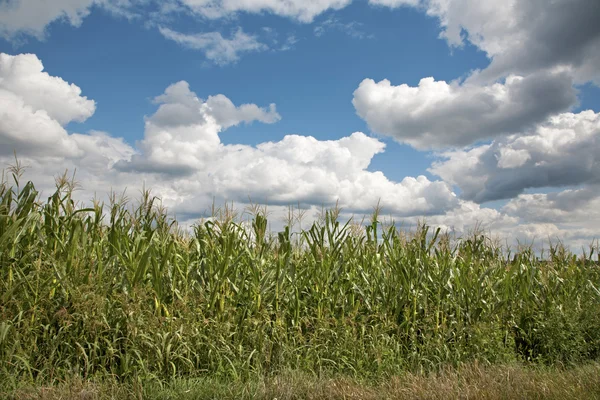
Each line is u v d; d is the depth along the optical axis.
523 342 10.56
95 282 7.57
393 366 8.30
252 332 8.15
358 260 10.34
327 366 8.16
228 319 8.18
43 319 7.24
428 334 9.15
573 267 12.30
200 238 9.21
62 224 8.00
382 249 10.41
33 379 6.53
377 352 8.33
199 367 7.64
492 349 9.01
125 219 8.80
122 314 7.41
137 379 6.57
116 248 8.22
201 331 7.85
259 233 9.45
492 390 6.46
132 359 7.12
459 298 10.07
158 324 7.49
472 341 9.19
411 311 9.84
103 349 7.26
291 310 9.09
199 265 8.68
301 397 6.53
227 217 9.12
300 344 8.51
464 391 6.45
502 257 12.17
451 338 9.41
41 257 7.65
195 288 8.39
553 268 12.21
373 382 7.77
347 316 9.22
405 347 9.15
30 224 7.69
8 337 6.64
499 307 10.30
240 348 7.73
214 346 7.60
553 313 10.12
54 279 7.51
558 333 9.77
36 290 7.19
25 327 6.84
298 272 9.59
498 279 10.93
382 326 9.07
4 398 5.86
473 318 9.97
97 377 6.71
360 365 8.14
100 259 7.80
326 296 9.34
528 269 11.46
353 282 9.78
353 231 10.48
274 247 10.31
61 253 7.73
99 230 8.55
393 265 10.00
